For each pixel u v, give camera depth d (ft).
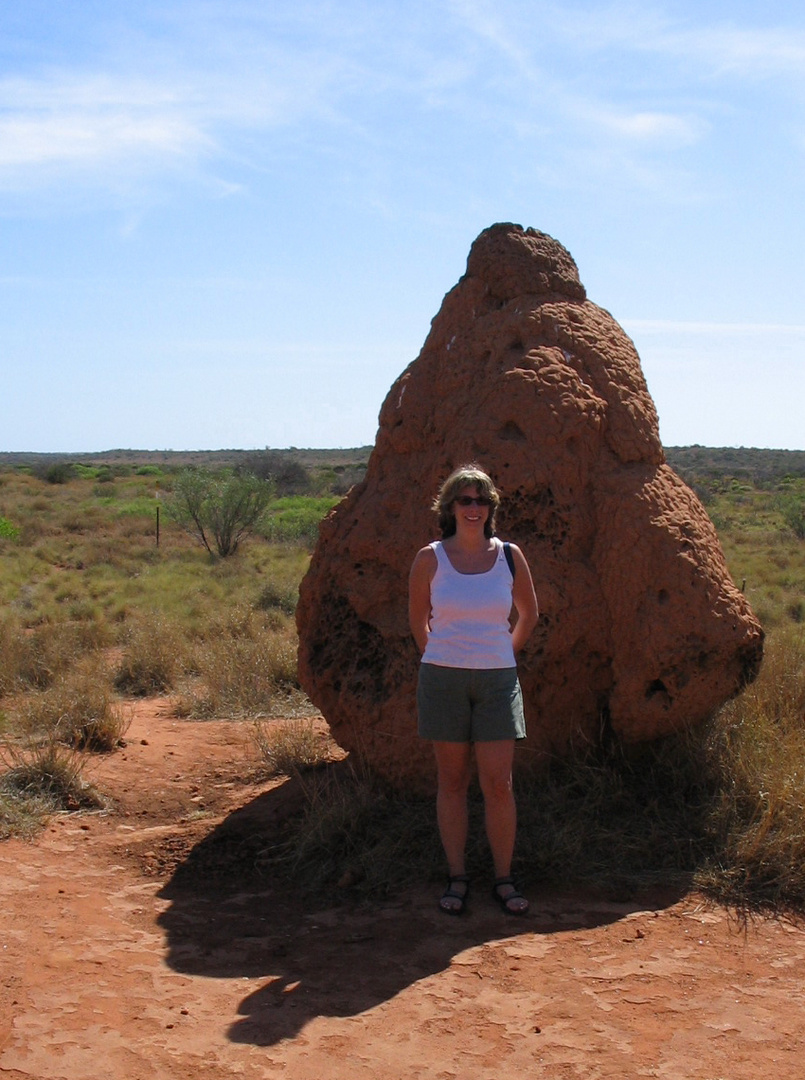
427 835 16.71
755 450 487.61
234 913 14.83
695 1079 10.23
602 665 18.02
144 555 81.71
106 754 22.90
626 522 17.90
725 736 18.30
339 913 14.74
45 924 14.15
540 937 13.53
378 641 18.97
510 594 14.39
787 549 89.92
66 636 40.14
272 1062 10.57
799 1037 11.07
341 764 20.98
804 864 15.11
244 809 19.36
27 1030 11.19
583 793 17.62
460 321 20.57
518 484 18.11
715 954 13.06
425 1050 10.78
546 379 18.67
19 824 18.11
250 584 63.52
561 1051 10.75
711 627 17.42
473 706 14.39
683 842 16.16
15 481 199.00
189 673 35.22
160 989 12.25
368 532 19.35
